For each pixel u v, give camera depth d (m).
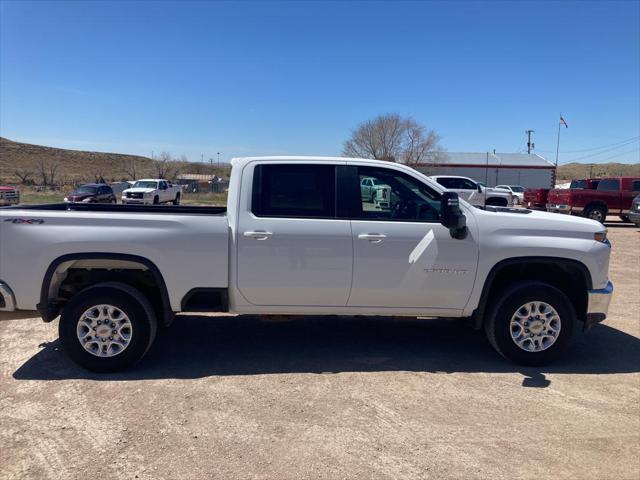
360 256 4.62
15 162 93.12
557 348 4.78
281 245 4.58
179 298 4.59
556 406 4.02
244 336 5.64
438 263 4.68
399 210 4.80
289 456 3.27
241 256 4.57
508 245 4.71
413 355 5.12
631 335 5.87
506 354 4.81
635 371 4.78
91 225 4.47
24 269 4.42
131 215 4.54
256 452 3.31
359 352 5.18
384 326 6.08
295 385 4.35
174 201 38.44
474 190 22.98
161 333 5.68
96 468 3.12
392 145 53.44
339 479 3.04
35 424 3.64
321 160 4.79
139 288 4.93
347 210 4.71
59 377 4.46
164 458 3.23
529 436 3.55
